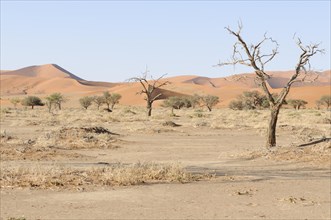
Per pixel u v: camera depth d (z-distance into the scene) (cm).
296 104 12838
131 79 6594
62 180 1419
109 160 2192
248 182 1494
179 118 6956
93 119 5975
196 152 2611
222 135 3916
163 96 16412
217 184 1447
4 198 1194
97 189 1333
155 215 1029
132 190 1327
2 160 2019
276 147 2366
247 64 2458
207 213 1054
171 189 1350
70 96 18562
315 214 1059
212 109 12862
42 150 2341
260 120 6122
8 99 17500
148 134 3919
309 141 2597
